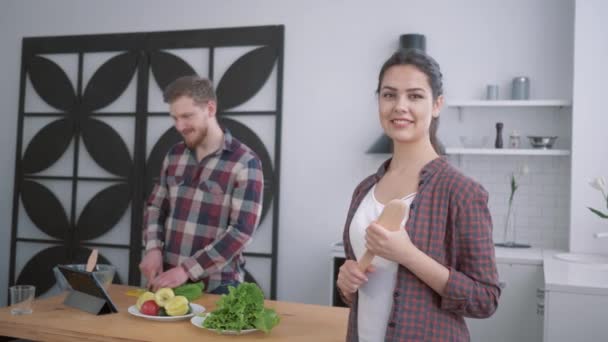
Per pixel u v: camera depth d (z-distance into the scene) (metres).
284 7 4.27
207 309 1.97
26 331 1.74
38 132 4.68
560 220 3.81
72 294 2.02
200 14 4.43
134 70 4.51
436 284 1.14
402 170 1.30
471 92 3.94
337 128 4.14
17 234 4.73
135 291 2.25
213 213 2.33
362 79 4.11
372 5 4.11
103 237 4.54
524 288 3.25
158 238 2.45
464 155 3.96
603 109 3.53
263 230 4.22
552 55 3.82
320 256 4.15
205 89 2.33
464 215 1.17
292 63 4.23
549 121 3.82
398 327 1.19
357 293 1.33
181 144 2.50
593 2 3.55
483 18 3.93
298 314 1.92
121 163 4.48
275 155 4.20
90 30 4.65
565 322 2.38
